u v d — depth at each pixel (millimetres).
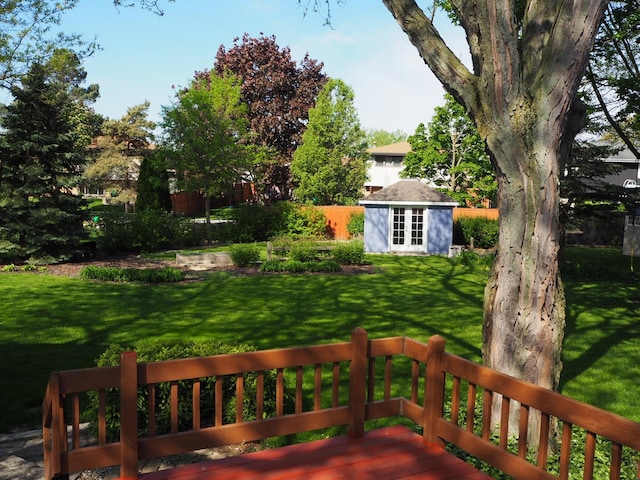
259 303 12977
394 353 4688
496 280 5129
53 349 8867
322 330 10445
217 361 3889
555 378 5051
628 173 35375
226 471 3883
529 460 4594
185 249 25141
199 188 28969
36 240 18578
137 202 32938
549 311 4957
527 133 4754
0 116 18609
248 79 45312
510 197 4934
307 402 6785
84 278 16312
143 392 5480
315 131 37844
